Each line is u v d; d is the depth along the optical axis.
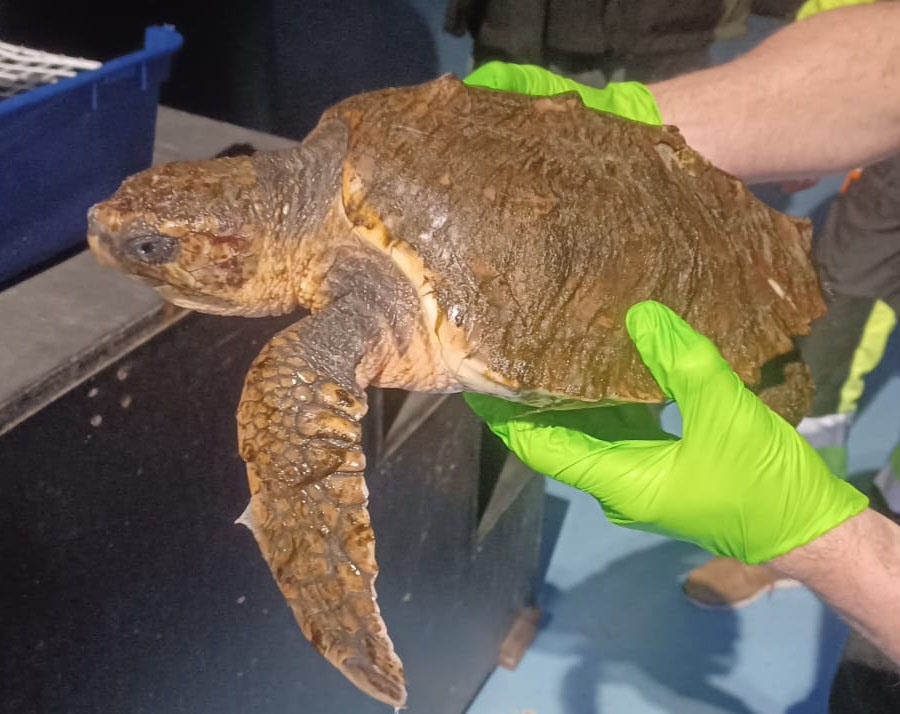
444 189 0.42
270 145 0.61
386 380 0.44
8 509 0.37
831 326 0.98
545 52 1.10
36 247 0.46
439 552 0.69
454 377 0.43
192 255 0.42
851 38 0.58
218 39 1.04
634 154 0.47
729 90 0.58
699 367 0.42
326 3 1.30
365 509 0.36
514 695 0.83
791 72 0.58
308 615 0.34
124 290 0.45
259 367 0.39
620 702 0.82
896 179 0.84
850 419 1.08
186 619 0.49
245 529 0.52
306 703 0.62
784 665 0.85
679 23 1.12
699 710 0.81
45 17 0.71
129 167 0.51
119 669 0.45
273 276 0.45
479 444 0.70
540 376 0.42
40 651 0.40
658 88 0.60
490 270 0.42
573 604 0.92
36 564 0.39
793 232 0.52
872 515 0.46
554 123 0.46
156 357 0.43
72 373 0.39
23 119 0.42
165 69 0.51
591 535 1.01
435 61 1.36
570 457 0.47
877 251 0.89
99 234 0.41
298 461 0.36
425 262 0.41
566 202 0.43
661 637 0.89
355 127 0.45
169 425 0.45
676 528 0.45
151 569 0.46
